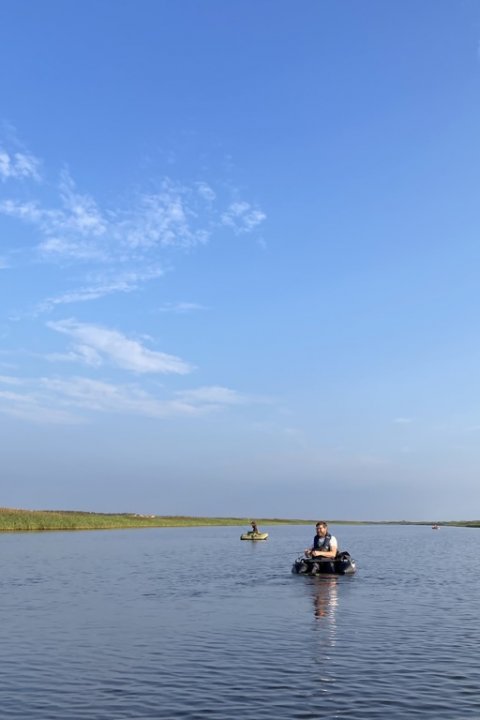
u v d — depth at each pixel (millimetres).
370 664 16703
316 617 23672
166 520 157750
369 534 128875
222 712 13102
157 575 38688
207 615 24031
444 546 78188
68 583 34469
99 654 17797
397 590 31906
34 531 100438
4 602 27391
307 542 82000
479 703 13633
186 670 16172
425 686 14820
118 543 73750
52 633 20641
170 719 12695
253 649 18391
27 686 14844
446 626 21922
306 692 14383
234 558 53125
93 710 13227
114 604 26828
